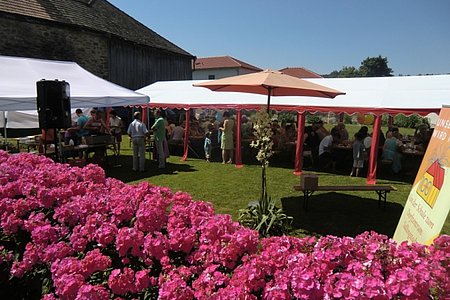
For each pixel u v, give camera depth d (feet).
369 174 27.30
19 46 43.16
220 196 22.48
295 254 5.96
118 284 5.81
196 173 29.63
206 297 5.22
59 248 7.18
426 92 28.73
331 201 21.83
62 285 5.90
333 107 29.09
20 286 8.37
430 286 5.08
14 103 22.81
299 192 23.84
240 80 18.01
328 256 5.73
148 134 38.01
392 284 4.92
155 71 64.90
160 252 6.52
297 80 18.29
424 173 10.48
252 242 6.49
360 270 5.42
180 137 38.60
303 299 4.91
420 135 36.04
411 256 5.80
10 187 9.77
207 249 6.51
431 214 9.30
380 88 31.30
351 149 31.89
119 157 36.96
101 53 53.78
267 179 27.66
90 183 10.67
